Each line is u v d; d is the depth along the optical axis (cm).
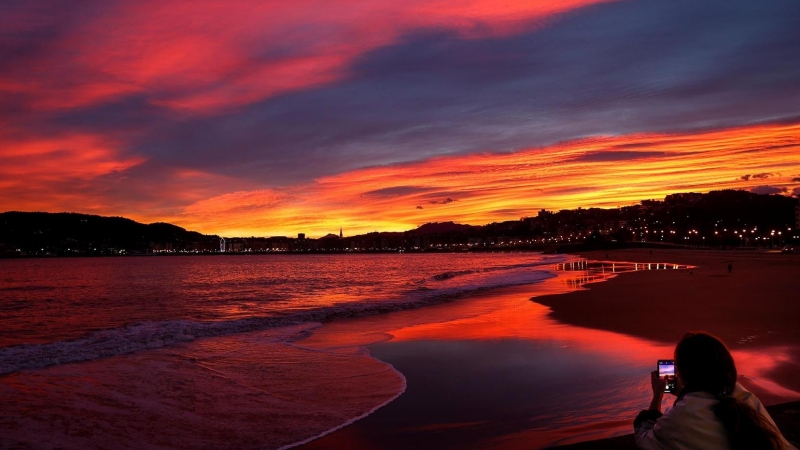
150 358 1195
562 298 2464
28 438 678
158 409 797
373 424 717
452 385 914
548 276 4850
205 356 1216
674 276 3922
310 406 808
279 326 1762
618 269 5984
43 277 7412
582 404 757
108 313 2577
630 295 2478
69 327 2055
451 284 4144
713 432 241
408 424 711
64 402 835
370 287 4238
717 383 253
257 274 7638
